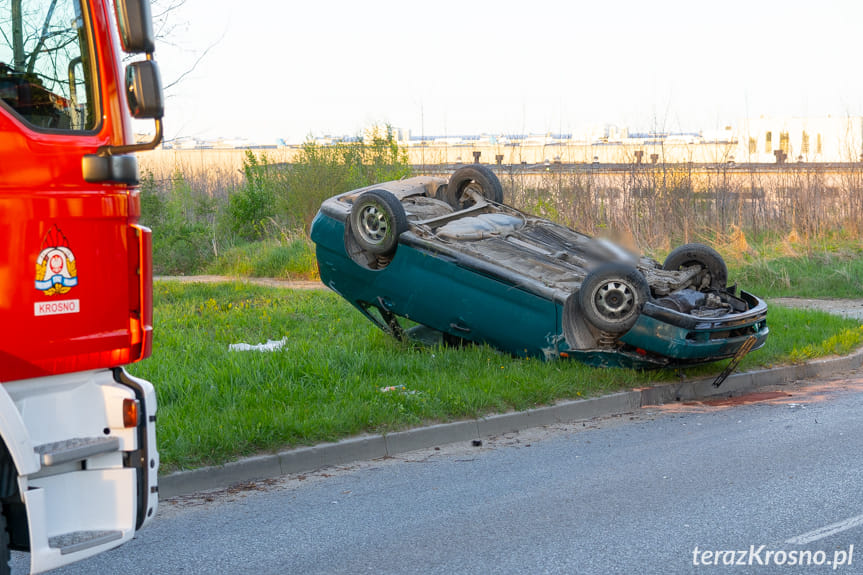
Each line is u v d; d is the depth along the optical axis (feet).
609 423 29.71
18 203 13.62
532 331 32.73
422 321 35.04
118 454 14.75
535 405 29.71
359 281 36.04
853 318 47.93
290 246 74.02
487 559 17.75
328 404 27.84
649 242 71.00
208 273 72.43
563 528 19.51
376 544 18.72
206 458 23.24
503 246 34.53
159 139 14.20
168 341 38.09
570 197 74.43
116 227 14.82
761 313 33.53
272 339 40.65
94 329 14.51
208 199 94.07
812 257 66.54
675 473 23.62
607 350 32.35
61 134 14.19
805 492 21.74
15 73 13.85
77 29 14.61
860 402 32.40
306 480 23.58
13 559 17.61
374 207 34.40
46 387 14.11
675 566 17.21
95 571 17.31
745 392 34.81
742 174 78.89
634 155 79.82
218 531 19.62
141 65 13.87
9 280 13.51
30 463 13.25
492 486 22.85
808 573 16.85
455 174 39.58
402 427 26.86
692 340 31.32
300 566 17.53
